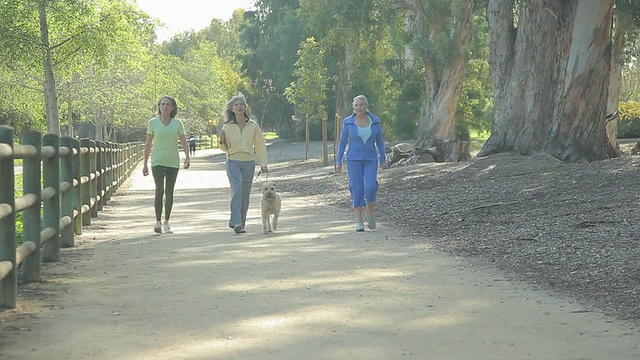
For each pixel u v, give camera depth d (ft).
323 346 20.11
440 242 40.60
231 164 45.68
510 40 92.84
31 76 178.29
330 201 69.97
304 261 34.35
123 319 22.99
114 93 214.48
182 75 351.25
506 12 92.84
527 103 89.81
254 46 275.80
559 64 82.74
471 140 185.37
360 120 46.75
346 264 33.50
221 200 73.67
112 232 46.62
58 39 155.63
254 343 20.33
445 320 23.15
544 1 82.43
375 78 170.09
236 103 45.60
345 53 167.94
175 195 80.59
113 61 179.63
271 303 25.36
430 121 124.06
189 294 26.81
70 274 30.89
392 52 170.40
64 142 39.29
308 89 154.40
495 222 46.96
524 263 33.37
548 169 73.46
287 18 249.96
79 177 44.52
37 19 148.46
